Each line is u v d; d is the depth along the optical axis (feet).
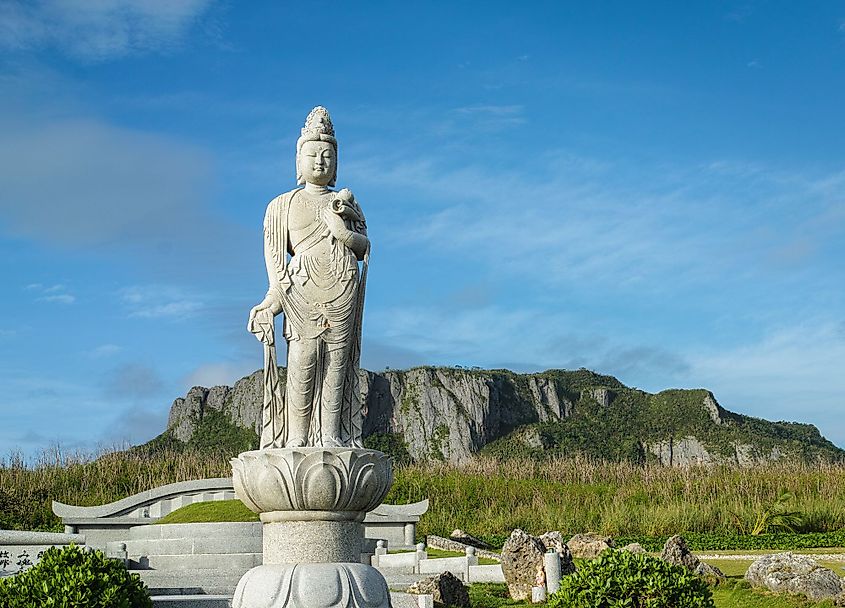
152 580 58.23
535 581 50.88
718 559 69.15
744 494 109.50
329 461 27.22
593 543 73.46
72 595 32.58
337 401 29.45
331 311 29.27
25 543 65.36
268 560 27.91
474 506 112.37
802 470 122.01
